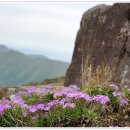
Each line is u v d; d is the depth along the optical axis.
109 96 8.39
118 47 13.46
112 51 13.70
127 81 12.39
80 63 15.24
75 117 7.42
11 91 11.68
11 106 7.63
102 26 14.66
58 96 8.41
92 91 8.77
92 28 15.16
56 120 7.40
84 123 7.44
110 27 14.24
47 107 7.48
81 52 15.45
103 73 13.31
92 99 7.82
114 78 12.94
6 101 7.89
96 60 14.27
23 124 7.31
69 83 15.47
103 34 14.47
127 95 8.86
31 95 9.56
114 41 13.79
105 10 14.83
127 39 13.34
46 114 7.51
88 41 15.17
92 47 14.81
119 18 14.02
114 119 7.75
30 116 7.48
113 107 8.16
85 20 15.71
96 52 14.46
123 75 12.68
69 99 7.89
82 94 7.85
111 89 8.80
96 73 13.45
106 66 13.54
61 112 7.45
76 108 7.55
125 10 13.89
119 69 12.98
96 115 7.68
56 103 7.66
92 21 15.27
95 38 14.82
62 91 8.44
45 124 7.35
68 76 15.66
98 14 15.05
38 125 7.28
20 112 7.48
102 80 13.02
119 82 12.63
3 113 7.28
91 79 12.80
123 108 8.17
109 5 15.23
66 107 7.50
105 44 14.21
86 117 7.49
